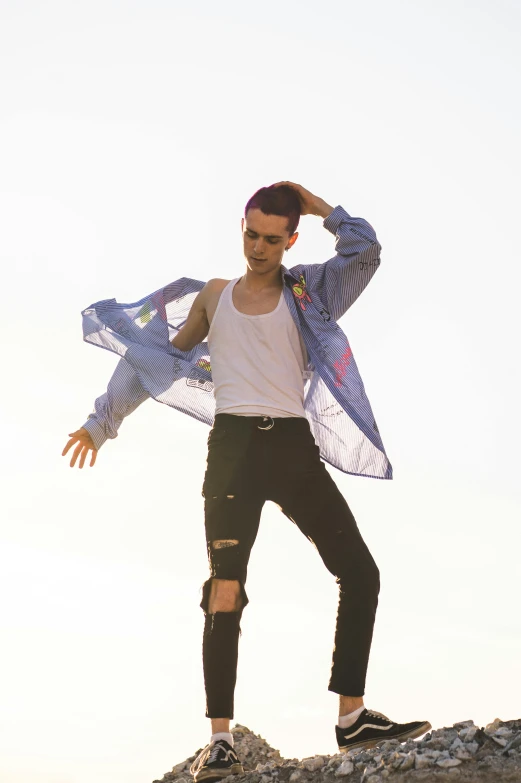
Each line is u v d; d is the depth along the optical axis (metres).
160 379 4.91
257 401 4.45
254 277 4.63
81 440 5.00
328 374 4.56
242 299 4.61
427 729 4.32
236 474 4.39
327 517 4.45
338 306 4.71
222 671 4.28
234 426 4.44
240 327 4.54
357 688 4.34
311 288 4.71
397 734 4.30
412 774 3.78
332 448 4.70
